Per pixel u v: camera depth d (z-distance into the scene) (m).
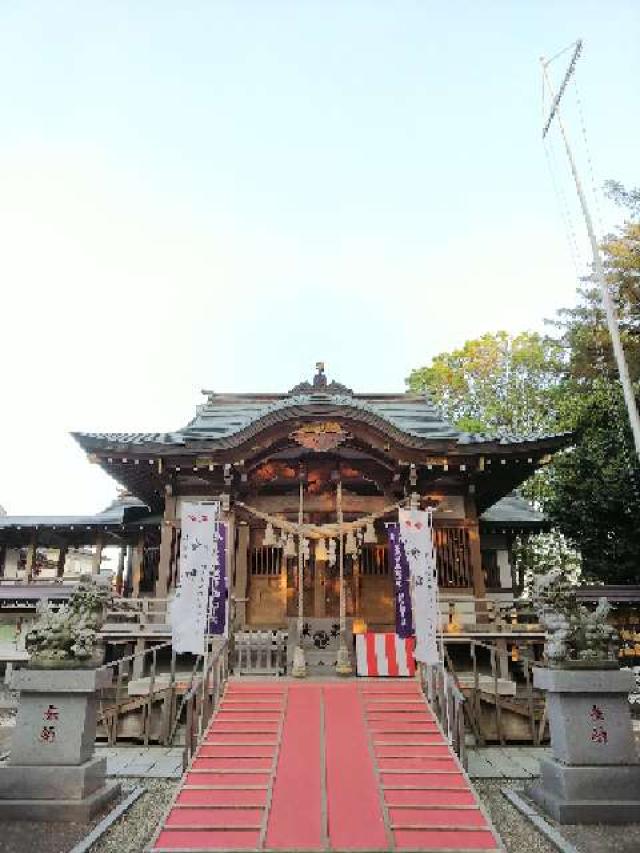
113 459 18.59
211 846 6.91
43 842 7.45
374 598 18.73
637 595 20.25
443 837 7.09
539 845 7.50
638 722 14.43
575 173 16.62
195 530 13.24
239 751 9.42
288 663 14.51
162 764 11.48
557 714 9.12
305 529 15.68
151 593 23.17
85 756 8.88
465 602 16.41
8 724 15.50
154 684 13.95
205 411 24.64
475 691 13.80
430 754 9.32
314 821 7.41
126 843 7.55
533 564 32.66
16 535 24.44
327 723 10.43
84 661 9.16
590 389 27.70
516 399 35.16
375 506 19.64
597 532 23.02
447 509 19.64
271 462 19.88
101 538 24.61
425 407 25.19
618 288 26.47
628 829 7.98
